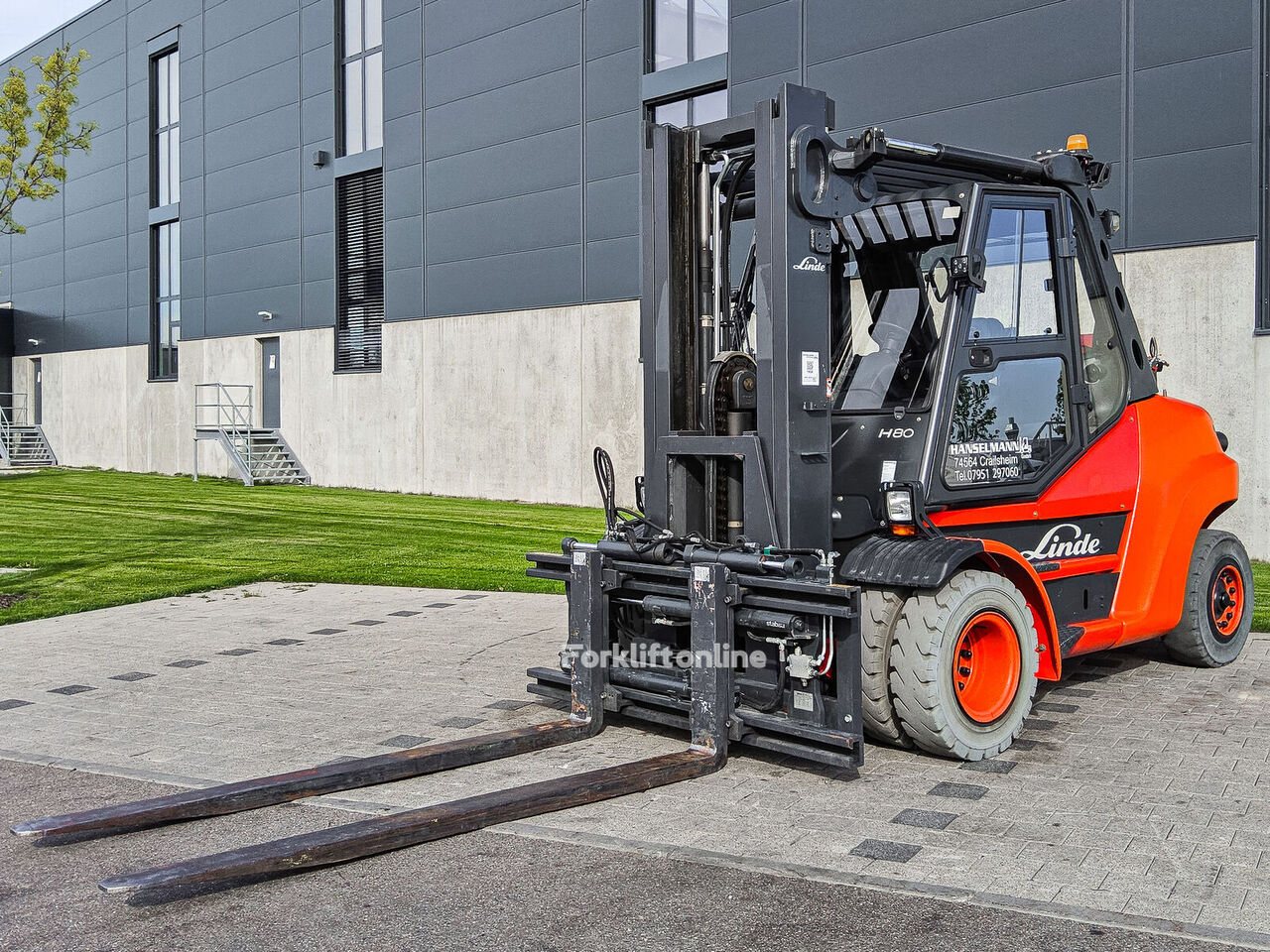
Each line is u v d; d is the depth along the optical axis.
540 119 20.66
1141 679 7.14
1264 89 12.18
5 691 7.21
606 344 19.58
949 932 3.61
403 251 23.83
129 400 33.84
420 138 23.25
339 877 4.14
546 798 4.71
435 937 3.65
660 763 5.17
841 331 6.19
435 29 22.75
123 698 7.00
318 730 6.21
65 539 15.62
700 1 18.16
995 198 5.78
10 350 40.31
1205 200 12.62
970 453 5.79
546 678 6.32
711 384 5.69
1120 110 13.25
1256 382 12.32
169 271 32.16
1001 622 5.54
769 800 4.93
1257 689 6.87
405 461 24.06
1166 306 12.93
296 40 26.61
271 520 18.19
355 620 9.66
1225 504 7.53
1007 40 14.28
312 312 26.52
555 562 6.21
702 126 5.79
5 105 19.06
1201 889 3.92
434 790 5.14
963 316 5.71
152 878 3.71
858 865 4.18
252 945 3.62
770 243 5.35
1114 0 13.27
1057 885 3.97
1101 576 6.62
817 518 5.42
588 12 19.69
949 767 5.40
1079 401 6.34
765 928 3.66
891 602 5.41
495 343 21.73
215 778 5.38
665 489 5.82
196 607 10.39
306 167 26.47
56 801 5.09
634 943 3.58
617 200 19.31
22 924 3.80
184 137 30.69
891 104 15.53
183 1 30.48
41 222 37.97
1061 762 5.46
